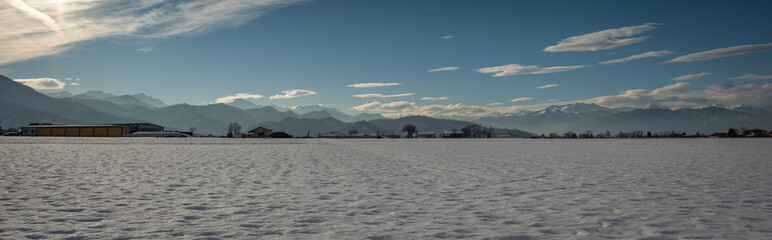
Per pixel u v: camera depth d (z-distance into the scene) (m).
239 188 11.97
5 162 20.75
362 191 11.45
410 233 6.74
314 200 9.90
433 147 50.69
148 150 35.69
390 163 22.39
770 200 9.79
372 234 6.66
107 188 11.76
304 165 20.78
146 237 6.43
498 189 11.91
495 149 44.28
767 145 55.72
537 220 7.68
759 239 6.27
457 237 6.50
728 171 17.36
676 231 6.81
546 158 27.42
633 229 6.97
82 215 8.00
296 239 6.34
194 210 8.58
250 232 6.75
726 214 8.16
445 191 11.48
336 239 6.36
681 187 12.25
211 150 37.38
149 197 10.21
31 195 10.36
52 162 21.02
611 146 54.81
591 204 9.35
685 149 42.84
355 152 35.75
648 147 50.19
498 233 6.74
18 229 6.86
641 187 12.29
